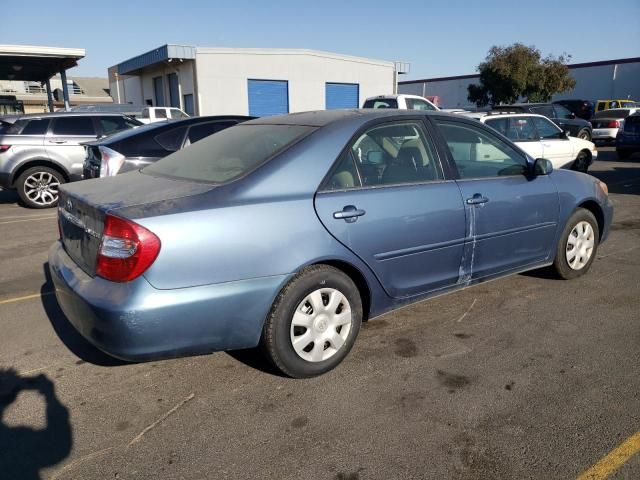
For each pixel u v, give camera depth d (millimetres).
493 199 4004
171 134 7109
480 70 33438
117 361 3582
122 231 2697
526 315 4223
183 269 2748
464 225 3820
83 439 2738
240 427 2814
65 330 4109
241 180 3057
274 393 3135
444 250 3746
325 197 3189
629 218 7879
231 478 2436
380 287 3471
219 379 3311
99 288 2770
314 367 3238
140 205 2826
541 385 3172
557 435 2695
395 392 3121
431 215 3615
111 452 2633
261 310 2984
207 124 7379
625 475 2404
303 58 25672
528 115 10688
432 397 3062
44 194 9727
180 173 3473
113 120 10281
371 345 3738
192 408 3000
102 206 2852
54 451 2646
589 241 4973
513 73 31422
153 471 2492
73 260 3234
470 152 4066
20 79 25078
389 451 2600
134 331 2680
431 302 4547
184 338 2809
